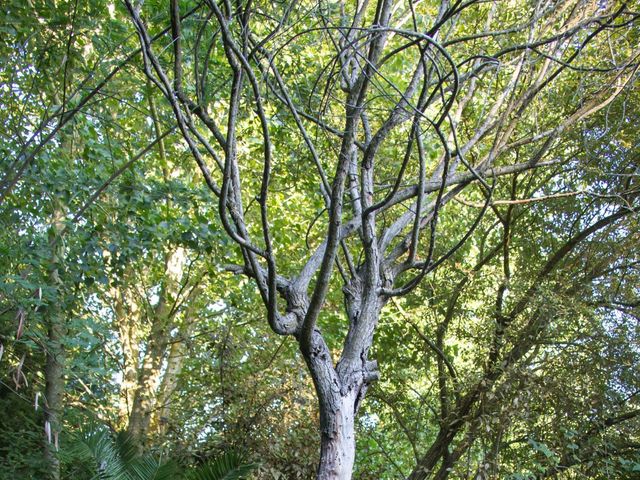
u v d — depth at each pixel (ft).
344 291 24.26
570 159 38.83
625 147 38.11
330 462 21.43
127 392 48.70
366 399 46.65
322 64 36.96
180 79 22.16
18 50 32.96
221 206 19.49
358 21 24.84
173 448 38.34
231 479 23.54
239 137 39.88
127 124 46.70
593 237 41.45
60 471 32.42
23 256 31.68
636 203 41.50
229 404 40.01
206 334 45.11
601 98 32.19
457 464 39.65
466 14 35.04
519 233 45.50
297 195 50.01
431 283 46.06
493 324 40.96
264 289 22.13
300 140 35.42
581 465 37.63
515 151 41.47
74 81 35.88
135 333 50.19
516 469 38.70
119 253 36.52
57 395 36.52
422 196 22.08
